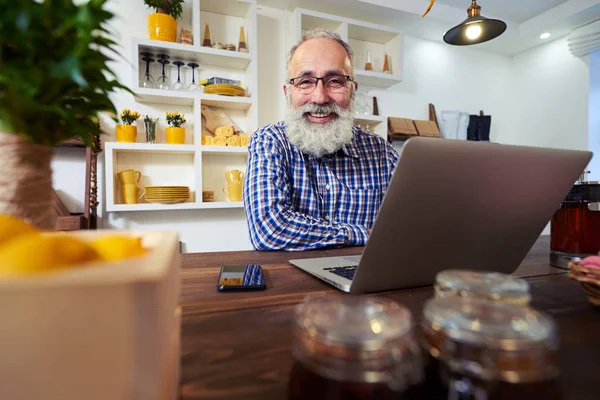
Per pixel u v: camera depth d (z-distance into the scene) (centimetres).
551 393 23
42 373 18
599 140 254
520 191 46
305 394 23
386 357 22
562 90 262
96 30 29
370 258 44
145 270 19
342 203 133
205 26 189
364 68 231
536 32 255
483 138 268
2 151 27
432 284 51
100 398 18
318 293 48
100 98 31
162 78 175
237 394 23
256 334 33
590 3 223
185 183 189
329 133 124
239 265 65
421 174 38
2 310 17
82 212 170
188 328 35
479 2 236
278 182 108
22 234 22
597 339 32
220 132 184
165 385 20
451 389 23
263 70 208
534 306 42
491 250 51
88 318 18
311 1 206
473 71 281
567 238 64
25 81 24
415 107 259
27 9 25
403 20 232
